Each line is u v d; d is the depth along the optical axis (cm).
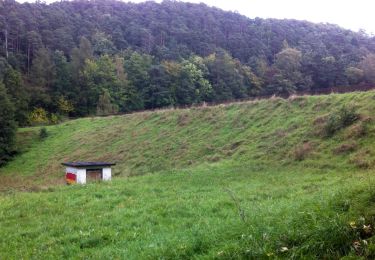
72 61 9406
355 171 1948
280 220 772
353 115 2583
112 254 905
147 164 3612
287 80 9269
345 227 636
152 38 13238
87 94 8762
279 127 3128
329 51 11419
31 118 7462
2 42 10569
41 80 8500
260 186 1842
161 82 9025
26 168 4753
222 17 15125
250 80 9962
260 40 13125
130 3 17075
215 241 783
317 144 2534
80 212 1493
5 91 5988
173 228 1117
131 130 4781
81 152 4653
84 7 15788
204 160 3161
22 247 1087
